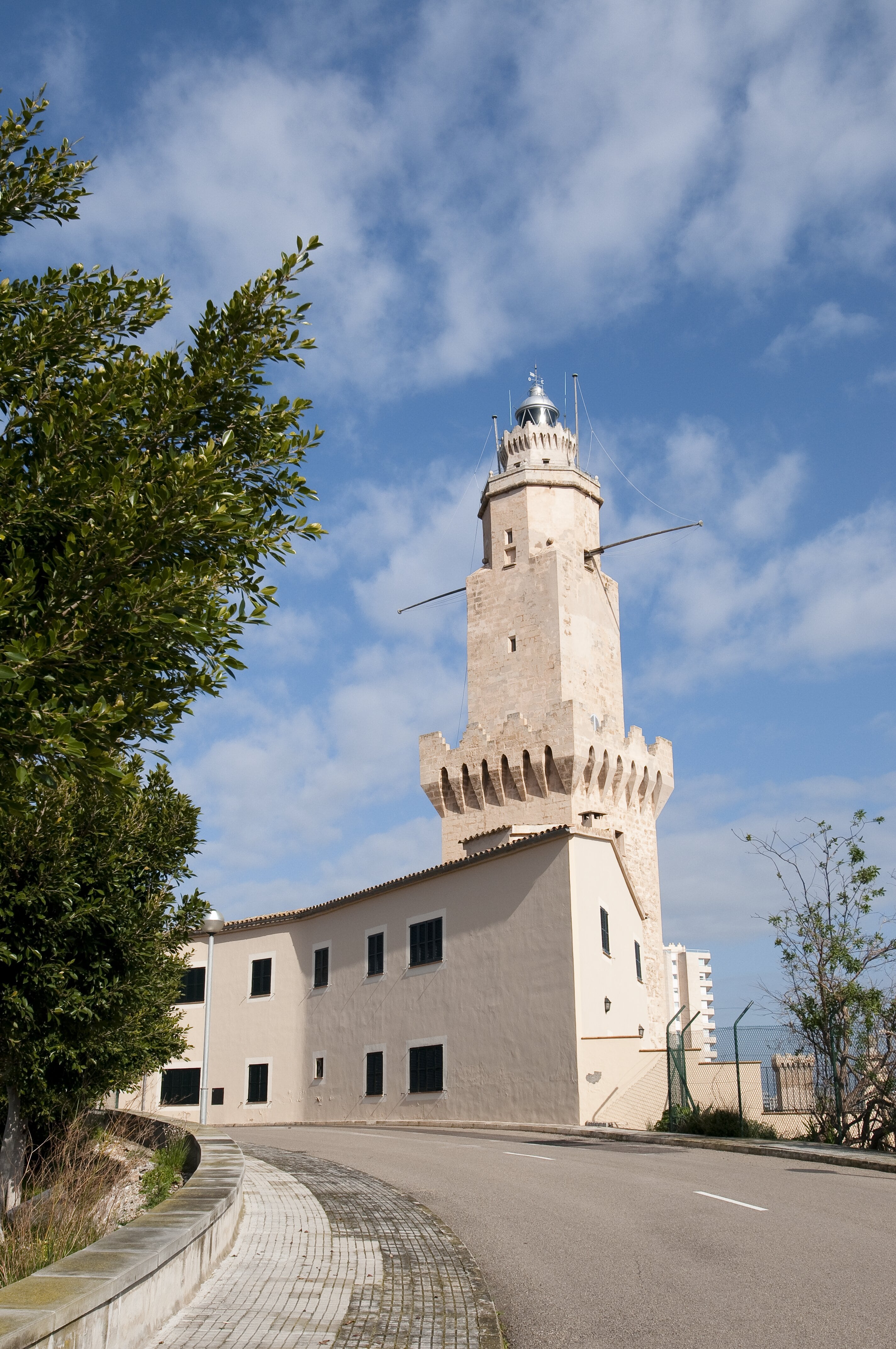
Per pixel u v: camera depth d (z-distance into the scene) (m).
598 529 56.06
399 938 37.50
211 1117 43.81
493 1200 14.66
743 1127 24.59
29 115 11.24
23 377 10.74
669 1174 17.53
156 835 17.84
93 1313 6.64
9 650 8.12
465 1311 8.68
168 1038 26.52
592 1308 8.87
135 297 11.46
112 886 15.92
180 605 9.20
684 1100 27.62
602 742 50.69
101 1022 15.98
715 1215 13.10
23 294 11.34
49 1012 14.70
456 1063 33.62
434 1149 22.61
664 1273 10.03
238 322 11.50
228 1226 11.00
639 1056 30.06
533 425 56.50
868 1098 23.23
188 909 19.30
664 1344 7.79
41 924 14.73
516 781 50.66
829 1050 23.97
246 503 10.79
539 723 50.75
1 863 14.49
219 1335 7.89
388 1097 36.28
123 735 9.89
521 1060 31.20
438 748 53.91
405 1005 36.47
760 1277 9.74
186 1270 8.86
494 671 53.31
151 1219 9.38
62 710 8.51
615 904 33.31
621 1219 13.00
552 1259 10.77
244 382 11.54
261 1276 9.88
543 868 32.09
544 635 52.16
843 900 25.19
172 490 9.43
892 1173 18.02
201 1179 12.01
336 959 40.81
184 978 46.12
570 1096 29.27
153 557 9.74
